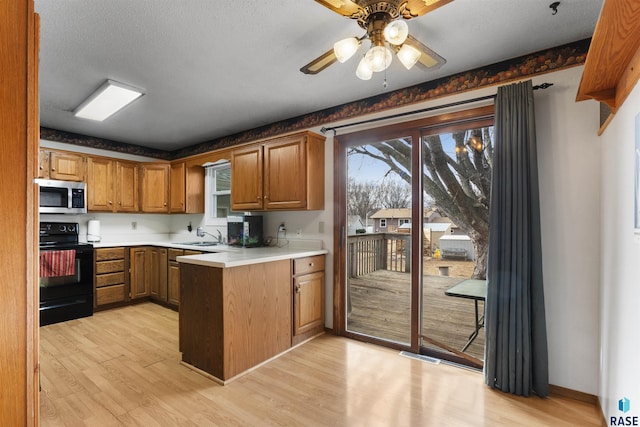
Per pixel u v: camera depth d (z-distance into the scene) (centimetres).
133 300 423
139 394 206
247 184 351
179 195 453
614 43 124
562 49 209
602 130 187
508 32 195
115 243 410
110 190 420
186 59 227
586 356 198
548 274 210
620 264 152
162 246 416
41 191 359
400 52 160
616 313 157
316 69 179
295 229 349
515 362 206
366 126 299
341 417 183
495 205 215
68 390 210
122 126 386
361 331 307
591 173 198
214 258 246
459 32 195
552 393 208
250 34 197
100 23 183
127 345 286
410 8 140
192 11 174
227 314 225
